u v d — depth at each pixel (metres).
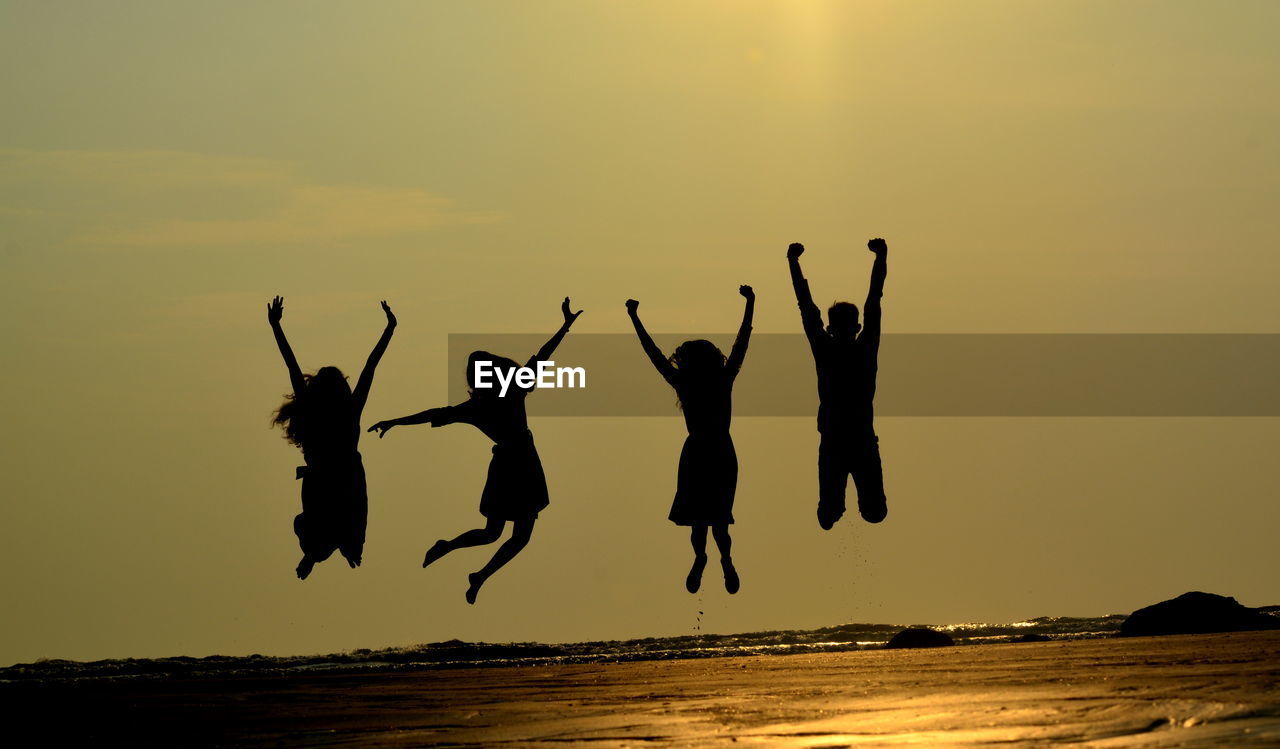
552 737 6.81
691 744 6.29
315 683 11.71
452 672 12.66
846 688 8.68
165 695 10.82
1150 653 10.78
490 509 13.88
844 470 12.30
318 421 13.78
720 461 13.24
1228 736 5.68
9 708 9.98
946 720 6.68
